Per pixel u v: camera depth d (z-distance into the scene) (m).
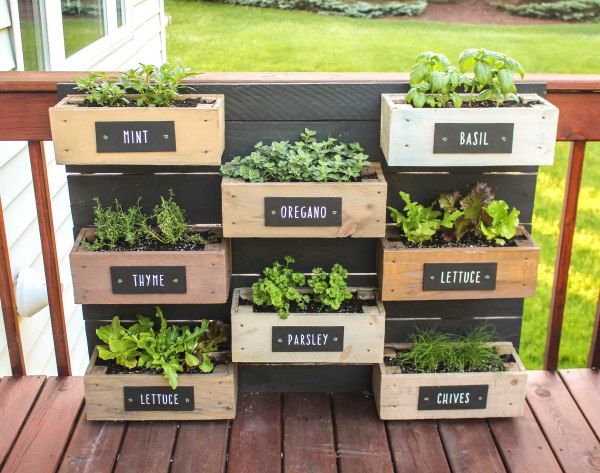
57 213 3.46
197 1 13.68
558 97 2.22
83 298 2.18
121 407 2.26
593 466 2.12
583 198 6.60
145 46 6.09
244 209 2.09
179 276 2.15
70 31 3.96
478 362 2.28
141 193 2.28
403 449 2.19
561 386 2.44
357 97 2.19
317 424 2.30
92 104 2.07
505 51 11.00
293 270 2.37
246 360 2.26
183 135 2.01
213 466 2.13
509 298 2.35
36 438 2.22
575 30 12.43
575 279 5.28
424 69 2.08
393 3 13.38
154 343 2.29
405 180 2.29
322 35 11.78
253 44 11.16
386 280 2.19
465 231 2.26
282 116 2.20
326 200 2.08
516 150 2.04
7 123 2.20
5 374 2.76
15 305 2.41
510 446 2.20
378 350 2.25
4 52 2.89
